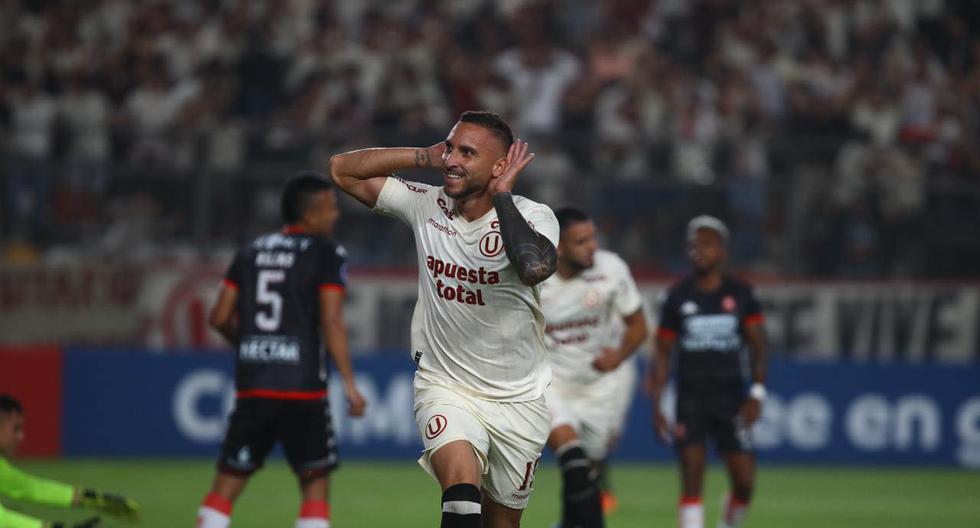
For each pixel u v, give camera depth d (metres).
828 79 64.19
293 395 24.56
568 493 25.89
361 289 49.19
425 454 19.03
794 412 51.16
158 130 49.47
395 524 33.44
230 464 24.61
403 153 18.95
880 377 51.50
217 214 48.47
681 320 29.73
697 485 29.06
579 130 58.44
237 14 60.94
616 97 59.22
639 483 44.56
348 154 19.16
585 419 29.42
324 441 24.91
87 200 47.84
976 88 66.69
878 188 51.50
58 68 57.97
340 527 32.78
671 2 66.94
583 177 49.28
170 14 62.03
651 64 62.09
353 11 62.94
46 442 47.28
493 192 17.67
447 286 18.53
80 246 47.81
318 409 24.84
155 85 58.00
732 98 61.12
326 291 24.92
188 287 48.22
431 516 35.03
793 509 38.44
